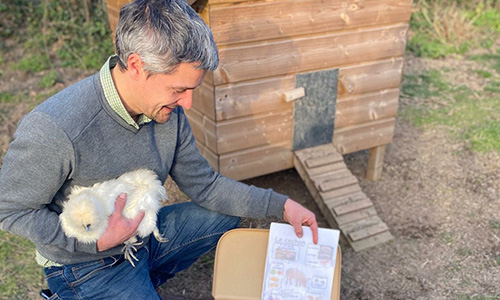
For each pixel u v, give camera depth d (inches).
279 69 109.3
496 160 148.1
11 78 209.0
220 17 97.4
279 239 68.9
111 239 63.9
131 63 58.0
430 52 244.2
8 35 238.7
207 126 113.0
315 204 131.9
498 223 122.0
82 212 58.8
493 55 242.1
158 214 80.9
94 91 62.0
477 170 144.5
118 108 62.4
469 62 235.0
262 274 70.6
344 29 112.9
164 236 79.7
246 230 71.0
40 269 106.5
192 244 82.0
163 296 94.3
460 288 102.4
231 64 103.3
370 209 121.3
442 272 107.5
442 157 152.7
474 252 112.8
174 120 71.3
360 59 118.8
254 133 114.7
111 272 69.9
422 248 115.3
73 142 59.9
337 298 69.2
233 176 117.2
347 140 129.4
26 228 61.3
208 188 79.1
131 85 60.6
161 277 86.2
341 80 118.3
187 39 56.0
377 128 132.3
